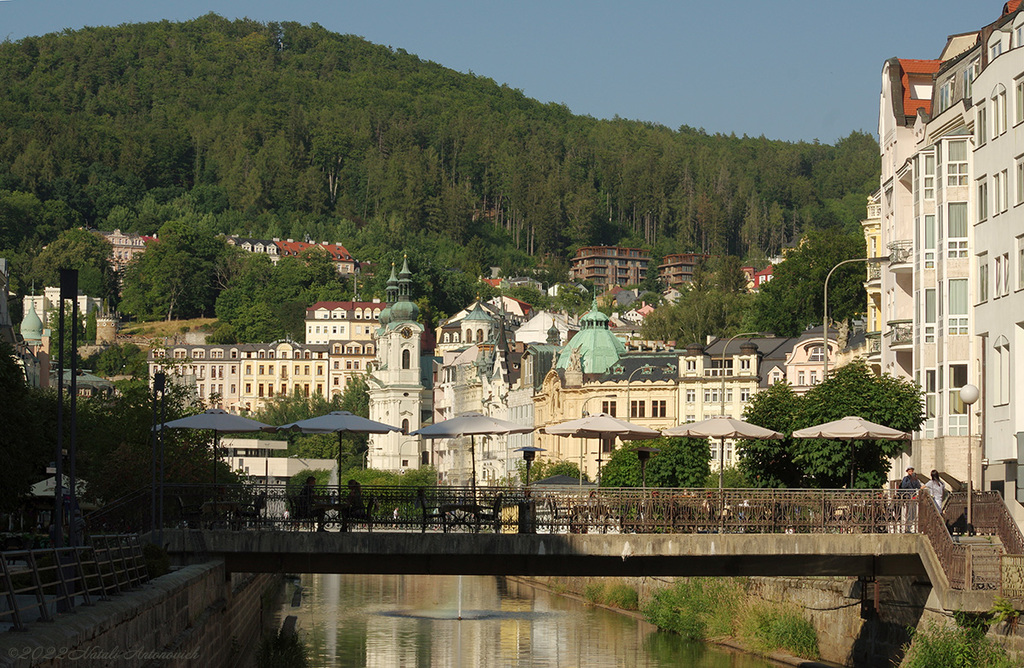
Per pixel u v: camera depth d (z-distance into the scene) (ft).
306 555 175.32
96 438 297.12
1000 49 237.66
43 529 260.62
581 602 339.16
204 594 158.92
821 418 224.53
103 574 115.85
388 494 187.93
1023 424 206.28
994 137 220.84
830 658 208.95
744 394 527.40
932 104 273.33
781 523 176.35
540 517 197.67
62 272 142.72
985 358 221.25
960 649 155.84
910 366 273.33
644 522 175.63
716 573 177.47
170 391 319.06
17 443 226.58
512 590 390.42
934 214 250.37
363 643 262.06
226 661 180.86
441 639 268.00
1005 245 215.51
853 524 176.24
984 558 159.53
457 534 172.45
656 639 258.98
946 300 238.68
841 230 594.65
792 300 584.81
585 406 563.48
